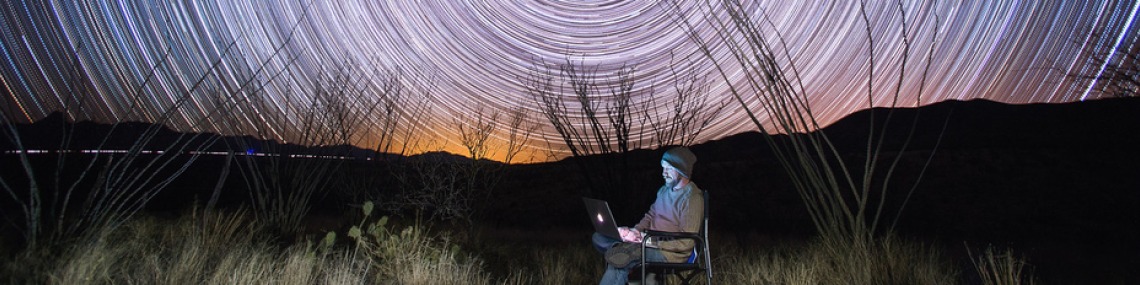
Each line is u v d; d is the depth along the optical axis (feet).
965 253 24.77
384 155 32.55
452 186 28.30
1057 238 40.96
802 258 18.51
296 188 28.58
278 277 14.15
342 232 26.50
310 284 14.55
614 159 29.32
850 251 17.87
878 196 56.49
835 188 19.16
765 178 67.72
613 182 28.94
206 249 16.05
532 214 56.03
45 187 18.90
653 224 12.60
